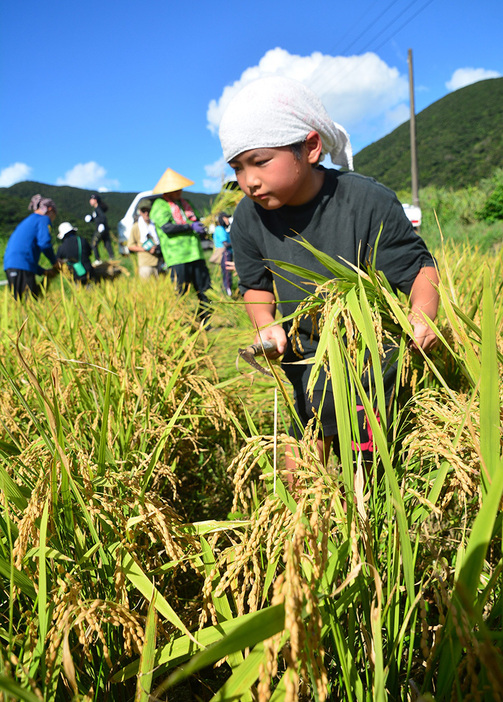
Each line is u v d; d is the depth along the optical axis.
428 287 1.90
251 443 1.12
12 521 1.21
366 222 1.97
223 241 10.50
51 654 0.91
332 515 1.05
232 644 0.68
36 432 2.02
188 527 1.25
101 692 1.14
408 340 1.67
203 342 3.45
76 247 8.56
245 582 1.05
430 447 1.16
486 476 0.90
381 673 0.85
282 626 0.72
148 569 1.36
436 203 22.27
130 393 2.14
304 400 2.11
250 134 1.80
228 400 2.48
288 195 1.93
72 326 3.03
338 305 1.26
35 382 1.15
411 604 0.95
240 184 1.95
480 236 11.53
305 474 1.05
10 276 7.20
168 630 1.21
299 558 0.78
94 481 1.33
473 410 1.21
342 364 1.14
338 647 0.93
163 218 6.72
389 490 1.13
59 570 1.12
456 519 1.49
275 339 1.92
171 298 4.79
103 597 1.25
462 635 0.76
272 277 2.43
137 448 1.90
